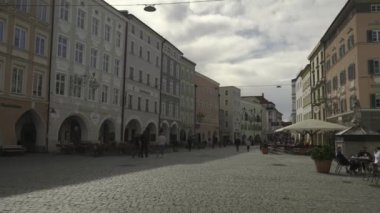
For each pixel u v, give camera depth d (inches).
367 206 395.9
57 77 1489.9
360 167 759.7
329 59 2210.9
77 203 384.8
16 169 751.7
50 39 1464.1
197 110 3435.0
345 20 1808.6
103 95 1822.1
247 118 5137.8
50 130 1439.5
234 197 438.0
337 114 1968.5
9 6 1256.8
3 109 1229.7
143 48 2285.9
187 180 597.9
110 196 432.1
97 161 1024.2
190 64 3228.3
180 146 2578.7
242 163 1029.2
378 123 1571.1
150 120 2358.5
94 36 1742.1
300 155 1562.5
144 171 745.0
